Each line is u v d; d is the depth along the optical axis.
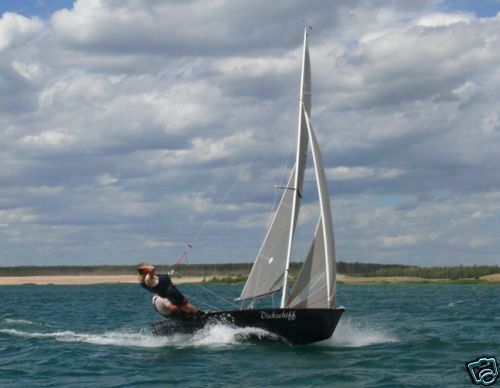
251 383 16.11
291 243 22.14
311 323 20.61
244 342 21.77
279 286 22.38
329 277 21.12
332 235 21.42
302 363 18.56
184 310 21.66
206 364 18.45
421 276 157.12
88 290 112.25
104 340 24.31
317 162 21.91
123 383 16.28
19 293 95.31
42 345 23.02
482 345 22.52
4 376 17.41
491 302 57.19
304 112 22.80
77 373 17.61
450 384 16.06
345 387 15.68
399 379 16.58
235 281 126.44
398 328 29.73
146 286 21.38
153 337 23.69
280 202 22.47
